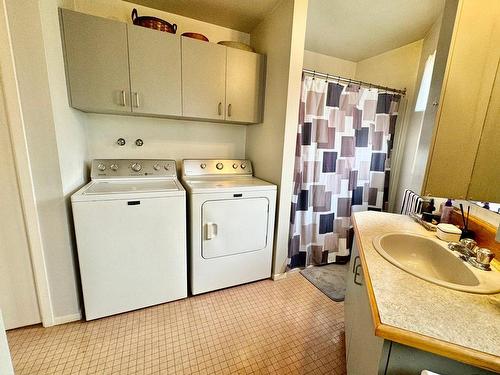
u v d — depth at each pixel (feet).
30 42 4.08
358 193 8.38
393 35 7.81
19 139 4.30
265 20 7.04
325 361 4.59
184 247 5.89
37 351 4.53
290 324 5.50
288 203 6.99
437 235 4.14
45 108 4.36
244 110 7.11
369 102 7.80
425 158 3.71
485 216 3.98
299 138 6.88
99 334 4.98
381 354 2.19
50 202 4.71
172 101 6.19
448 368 2.03
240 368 4.37
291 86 6.19
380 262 3.18
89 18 5.13
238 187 6.21
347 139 7.63
